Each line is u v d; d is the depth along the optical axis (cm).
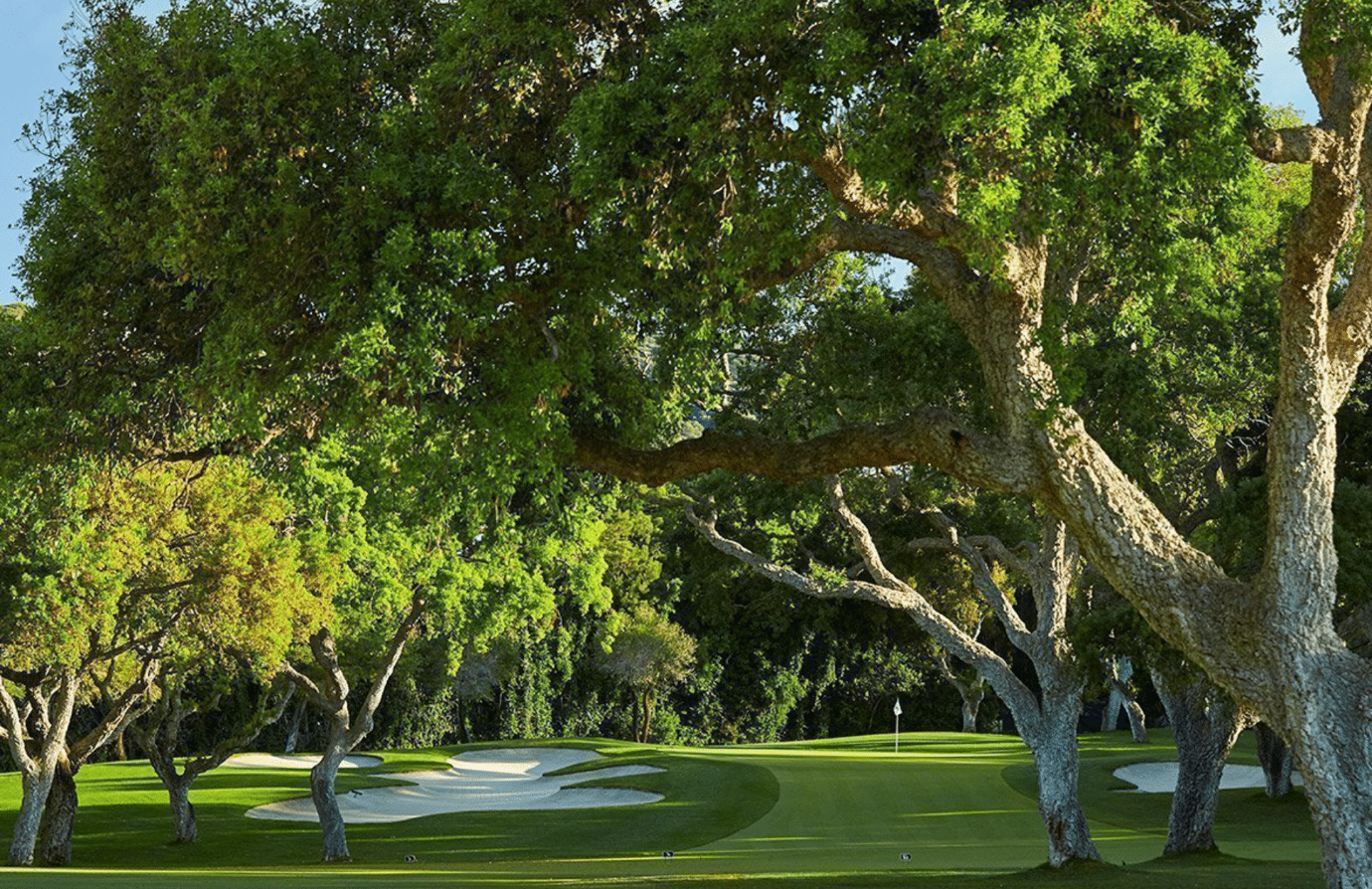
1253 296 2039
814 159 1215
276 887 1459
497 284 1238
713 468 1408
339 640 4272
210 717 6694
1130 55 1026
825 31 1064
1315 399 1171
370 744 6719
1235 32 1302
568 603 6981
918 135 1056
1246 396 2109
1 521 2308
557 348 1302
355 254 1186
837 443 1342
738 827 3288
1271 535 1185
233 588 2650
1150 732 5897
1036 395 1196
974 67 969
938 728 7306
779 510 2430
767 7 1031
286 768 5203
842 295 2122
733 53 1102
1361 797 1123
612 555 6394
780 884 1742
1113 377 1898
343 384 1289
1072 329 1950
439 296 1151
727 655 7144
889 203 1141
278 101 1188
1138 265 1182
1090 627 1961
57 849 2950
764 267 1309
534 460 1265
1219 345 2097
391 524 2833
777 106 1113
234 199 1180
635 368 1595
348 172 1218
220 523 2666
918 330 1972
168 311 1375
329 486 2727
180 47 1184
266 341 1227
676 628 6712
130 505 2530
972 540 2395
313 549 2780
